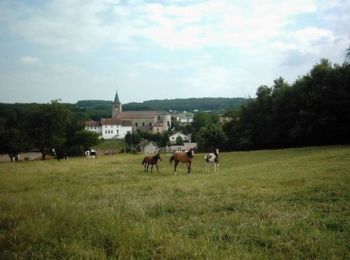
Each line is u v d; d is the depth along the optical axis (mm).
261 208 14031
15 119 106750
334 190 16000
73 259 8383
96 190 21547
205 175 28922
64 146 100062
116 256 8680
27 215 12281
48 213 12406
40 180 28641
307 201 14766
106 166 41719
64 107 92125
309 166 26938
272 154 52062
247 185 19969
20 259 8367
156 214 14281
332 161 28891
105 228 10484
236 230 11414
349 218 11859
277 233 10945
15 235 9898
